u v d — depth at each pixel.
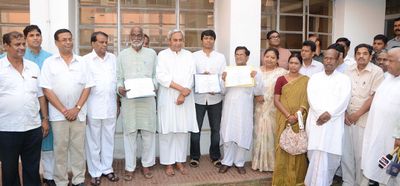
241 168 4.15
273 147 4.17
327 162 3.61
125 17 4.82
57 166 3.51
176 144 4.11
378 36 4.32
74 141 3.54
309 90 3.68
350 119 3.74
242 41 4.56
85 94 3.53
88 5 4.68
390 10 6.34
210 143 4.60
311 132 3.63
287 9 5.27
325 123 3.55
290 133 3.73
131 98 3.78
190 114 4.06
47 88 3.36
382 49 4.30
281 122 3.84
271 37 4.40
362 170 3.55
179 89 3.88
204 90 4.02
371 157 3.36
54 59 3.40
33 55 3.59
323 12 5.42
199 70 4.23
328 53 3.57
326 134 3.55
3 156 3.21
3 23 4.51
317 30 5.43
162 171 4.19
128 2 4.81
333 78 3.62
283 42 5.29
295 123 3.76
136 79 3.72
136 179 3.93
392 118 3.24
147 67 3.84
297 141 3.68
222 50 4.81
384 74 3.67
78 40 4.67
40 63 3.61
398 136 3.08
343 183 3.94
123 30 4.84
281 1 5.23
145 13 4.88
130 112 3.82
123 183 3.81
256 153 4.21
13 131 3.17
